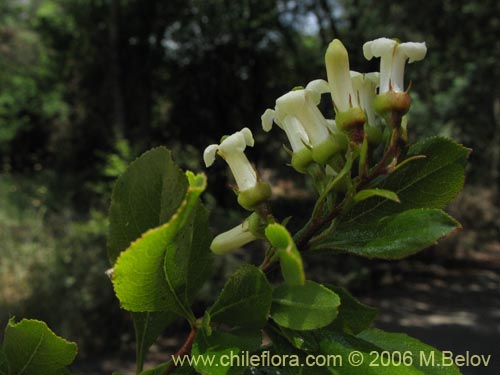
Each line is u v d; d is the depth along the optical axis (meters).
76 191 14.59
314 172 1.07
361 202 1.08
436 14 14.28
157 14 18.55
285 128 1.13
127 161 10.15
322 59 16.16
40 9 20.31
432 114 17.39
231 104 18.89
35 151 23.20
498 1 14.58
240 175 1.09
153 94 19.89
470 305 11.84
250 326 0.94
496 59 16.19
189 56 18.69
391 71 1.10
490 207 19.64
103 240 9.10
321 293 0.88
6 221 10.45
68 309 8.10
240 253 9.36
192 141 19.16
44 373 1.03
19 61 23.70
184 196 1.00
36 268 8.52
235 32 17.55
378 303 11.76
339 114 1.06
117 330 8.38
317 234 1.08
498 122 18.69
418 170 1.09
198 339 0.95
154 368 1.03
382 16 14.52
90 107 19.72
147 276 0.92
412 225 0.96
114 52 17.53
